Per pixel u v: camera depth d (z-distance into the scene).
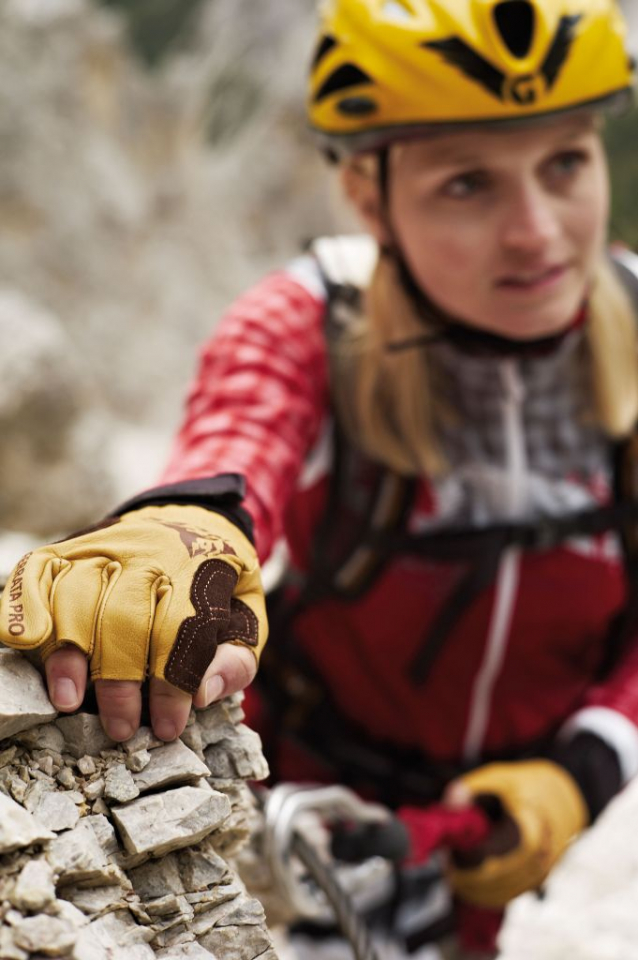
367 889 1.27
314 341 1.23
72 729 0.87
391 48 1.13
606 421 1.23
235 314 1.23
